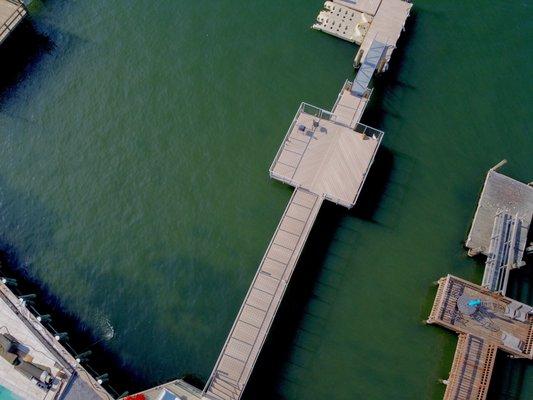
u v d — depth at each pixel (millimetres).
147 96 43062
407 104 42625
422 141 41594
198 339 36812
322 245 38906
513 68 44031
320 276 38188
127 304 37594
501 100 42969
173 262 38594
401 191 40250
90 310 37469
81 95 43031
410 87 43156
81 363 35062
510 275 37938
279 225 37438
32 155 41375
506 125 42188
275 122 42375
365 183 40406
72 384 34281
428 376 36031
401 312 37438
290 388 35719
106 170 40969
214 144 41688
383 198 40062
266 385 35719
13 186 40531
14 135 41938
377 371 36125
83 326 37062
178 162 41156
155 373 36156
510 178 39250
